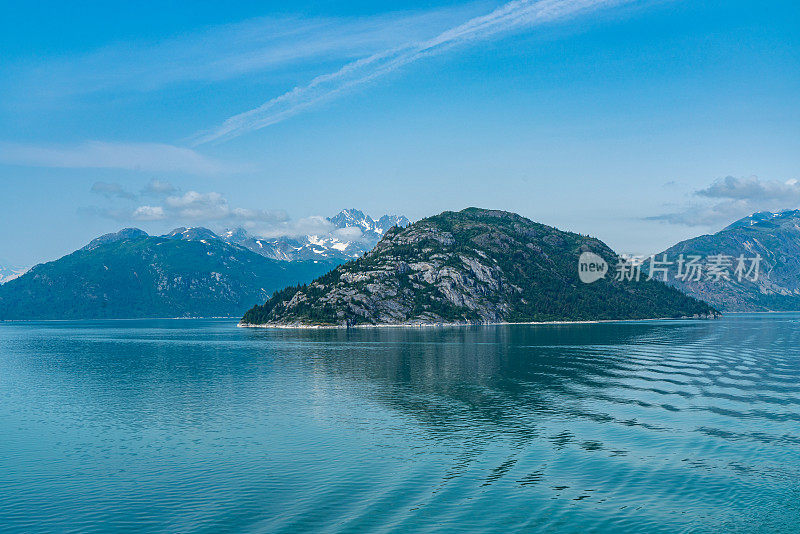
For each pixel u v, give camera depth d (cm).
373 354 18300
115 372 14238
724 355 15350
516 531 4028
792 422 7056
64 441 6856
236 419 8006
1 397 10288
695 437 6378
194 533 4122
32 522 4391
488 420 7612
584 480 5050
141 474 5506
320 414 8256
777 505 4406
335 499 4725
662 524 4103
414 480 5156
